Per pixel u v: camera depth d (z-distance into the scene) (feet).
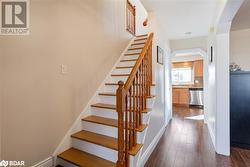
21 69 5.42
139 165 6.73
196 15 10.93
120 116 5.38
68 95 7.39
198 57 26.05
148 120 8.03
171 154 8.89
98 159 6.36
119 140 5.41
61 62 7.00
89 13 8.89
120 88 5.38
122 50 12.49
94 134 7.53
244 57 12.31
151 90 9.49
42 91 6.14
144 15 16.84
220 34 9.00
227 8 6.99
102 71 10.07
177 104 26.96
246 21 10.72
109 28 10.87
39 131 6.05
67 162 6.45
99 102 9.59
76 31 7.89
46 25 6.28
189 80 27.94
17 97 5.31
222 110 8.98
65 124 7.23
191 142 10.72
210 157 8.58
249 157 8.60
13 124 5.22
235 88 10.01
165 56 14.67
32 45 5.76
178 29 13.80
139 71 7.36
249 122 9.65
